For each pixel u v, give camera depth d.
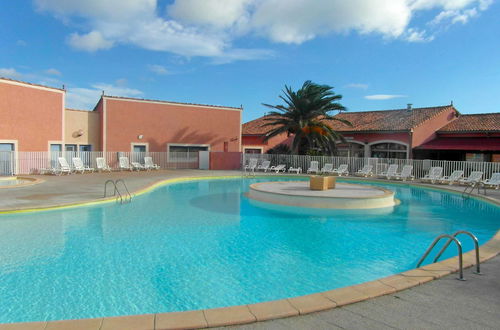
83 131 25.92
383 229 10.05
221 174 24.81
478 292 4.60
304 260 7.29
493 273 5.28
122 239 8.55
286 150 32.47
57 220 10.36
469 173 21.44
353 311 4.04
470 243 8.59
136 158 27.44
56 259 7.06
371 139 29.77
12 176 19.97
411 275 5.09
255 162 28.38
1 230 9.16
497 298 4.42
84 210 11.86
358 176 24.81
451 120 30.14
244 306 4.07
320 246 8.29
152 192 16.80
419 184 19.97
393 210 13.05
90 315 4.84
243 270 6.65
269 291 5.71
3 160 20.84
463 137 27.48
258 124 40.12
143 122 27.89
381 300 4.34
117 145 26.80
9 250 7.58
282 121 29.02
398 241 8.80
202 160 29.98
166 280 6.10
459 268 5.20
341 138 28.33
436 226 10.48
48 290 5.62
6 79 20.73
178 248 7.93
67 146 25.27
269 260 7.25
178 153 29.64
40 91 22.52
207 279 6.18
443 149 25.83
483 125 27.00
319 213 12.23
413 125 27.14
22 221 10.13
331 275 6.46
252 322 3.76
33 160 22.03
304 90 27.75
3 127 20.72
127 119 27.16
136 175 23.08
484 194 15.94
